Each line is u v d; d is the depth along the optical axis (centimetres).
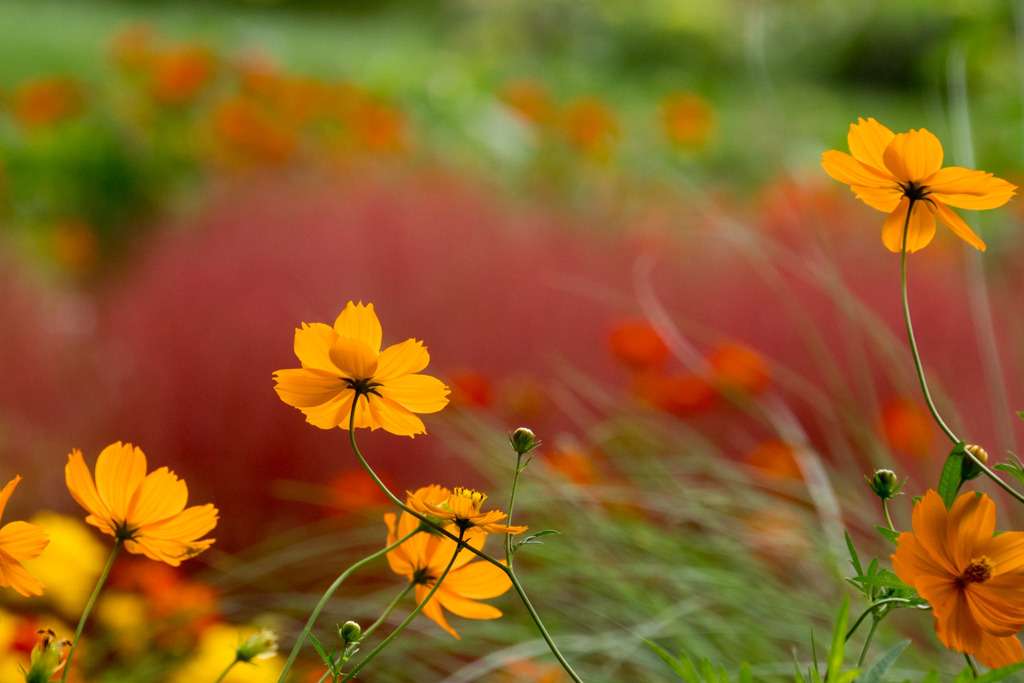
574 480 194
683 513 187
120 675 154
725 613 166
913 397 221
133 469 104
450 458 224
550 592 174
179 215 407
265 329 238
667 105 484
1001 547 100
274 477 216
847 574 158
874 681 102
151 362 234
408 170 416
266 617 165
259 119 401
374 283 263
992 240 320
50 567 164
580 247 323
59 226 411
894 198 105
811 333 266
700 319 281
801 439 202
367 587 195
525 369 255
